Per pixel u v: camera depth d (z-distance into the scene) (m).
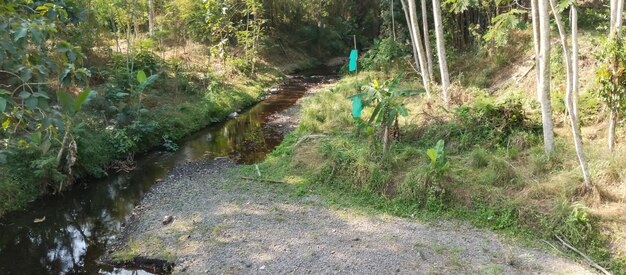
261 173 9.17
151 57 14.70
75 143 8.44
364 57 19.64
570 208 6.44
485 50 14.63
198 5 18.48
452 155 8.72
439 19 10.61
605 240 6.08
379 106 8.49
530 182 7.20
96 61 13.85
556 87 10.71
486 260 6.00
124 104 11.85
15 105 3.45
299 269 5.96
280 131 12.73
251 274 5.89
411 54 16.69
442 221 7.00
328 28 28.50
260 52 21.97
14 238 7.26
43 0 4.77
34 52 3.57
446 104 10.71
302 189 8.21
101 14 13.54
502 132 8.88
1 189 7.86
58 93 3.45
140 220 7.53
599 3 15.95
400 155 8.60
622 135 8.19
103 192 8.84
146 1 17.06
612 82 6.96
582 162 6.69
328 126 11.20
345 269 5.93
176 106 13.28
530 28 13.98
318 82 20.08
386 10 18.88
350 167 8.30
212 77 16.19
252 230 6.98
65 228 7.54
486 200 7.14
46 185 8.61
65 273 6.24
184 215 7.59
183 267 6.12
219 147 11.45
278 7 24.97
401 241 6.53
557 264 5.85
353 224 7.06
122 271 6.20
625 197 6.58
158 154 10.95
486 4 14.23
